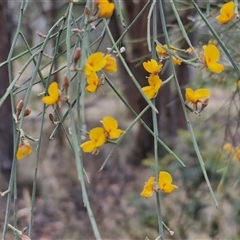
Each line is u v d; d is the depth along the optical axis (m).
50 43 3.17
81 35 0.80
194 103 0.81
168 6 2.91
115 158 5.33
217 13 1.50
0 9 3.50
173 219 3.24
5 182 3.91
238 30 1.53
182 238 3.04
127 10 3.92
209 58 0.80
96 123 6.36
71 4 0.81
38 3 4.88
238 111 1.64
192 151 2.95
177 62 0.95
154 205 3.49
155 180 0.78
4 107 3.78
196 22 1.67
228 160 1.55
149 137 5.25
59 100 0.73
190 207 2.98
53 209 4.18
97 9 0.74
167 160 3.22
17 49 4.79
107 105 7.24
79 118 0.79
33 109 5.33
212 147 2.88
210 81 1.82
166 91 4.36
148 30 0.83
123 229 3.74
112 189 4.67
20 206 4.02
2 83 3.59
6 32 3.57
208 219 2.99
